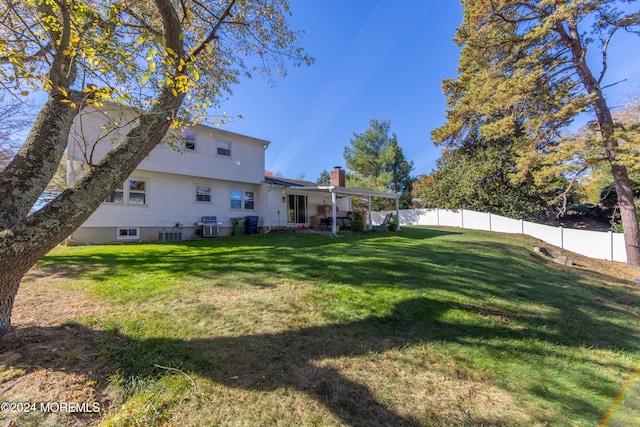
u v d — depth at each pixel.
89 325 3.13
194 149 12.80
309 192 17.17
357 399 2.27
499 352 3.16
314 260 6.74
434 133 17.03
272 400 2.18
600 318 4.54
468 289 5.09
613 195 21.16
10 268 2.46
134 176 11.31
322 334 3.29
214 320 3.44
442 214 21.03
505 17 12.49
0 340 2.59
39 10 3.32
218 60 6.91
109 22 3.84
